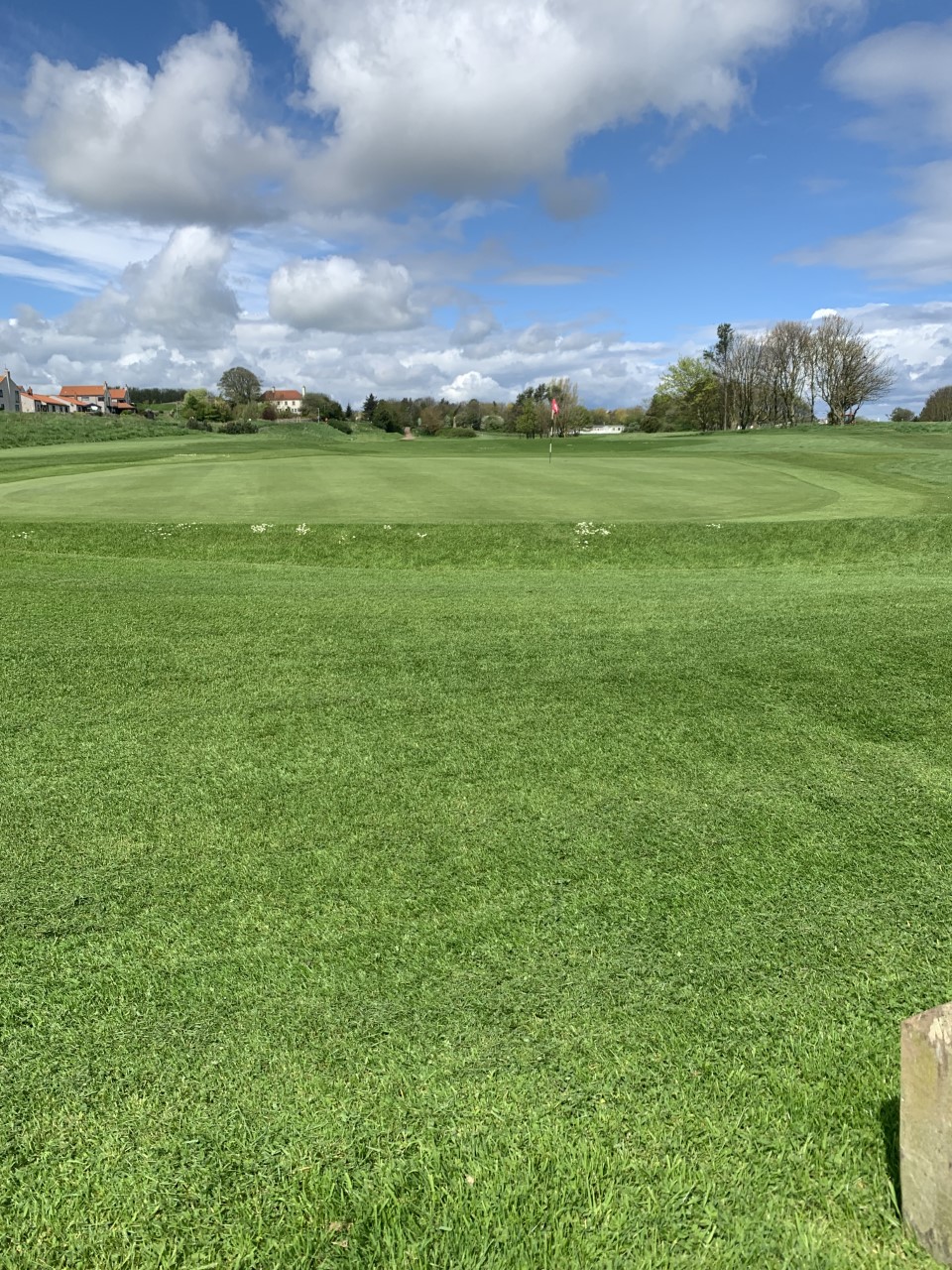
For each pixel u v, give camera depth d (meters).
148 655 6.73
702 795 4.23
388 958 2.89
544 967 2.85
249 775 4.45
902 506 19.27
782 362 83.69
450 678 6.20
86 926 3.07
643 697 5.76
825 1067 2.40
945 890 3.35
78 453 47.78
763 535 15.38
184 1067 2.38
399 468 28.75
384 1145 2.14
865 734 5.05
